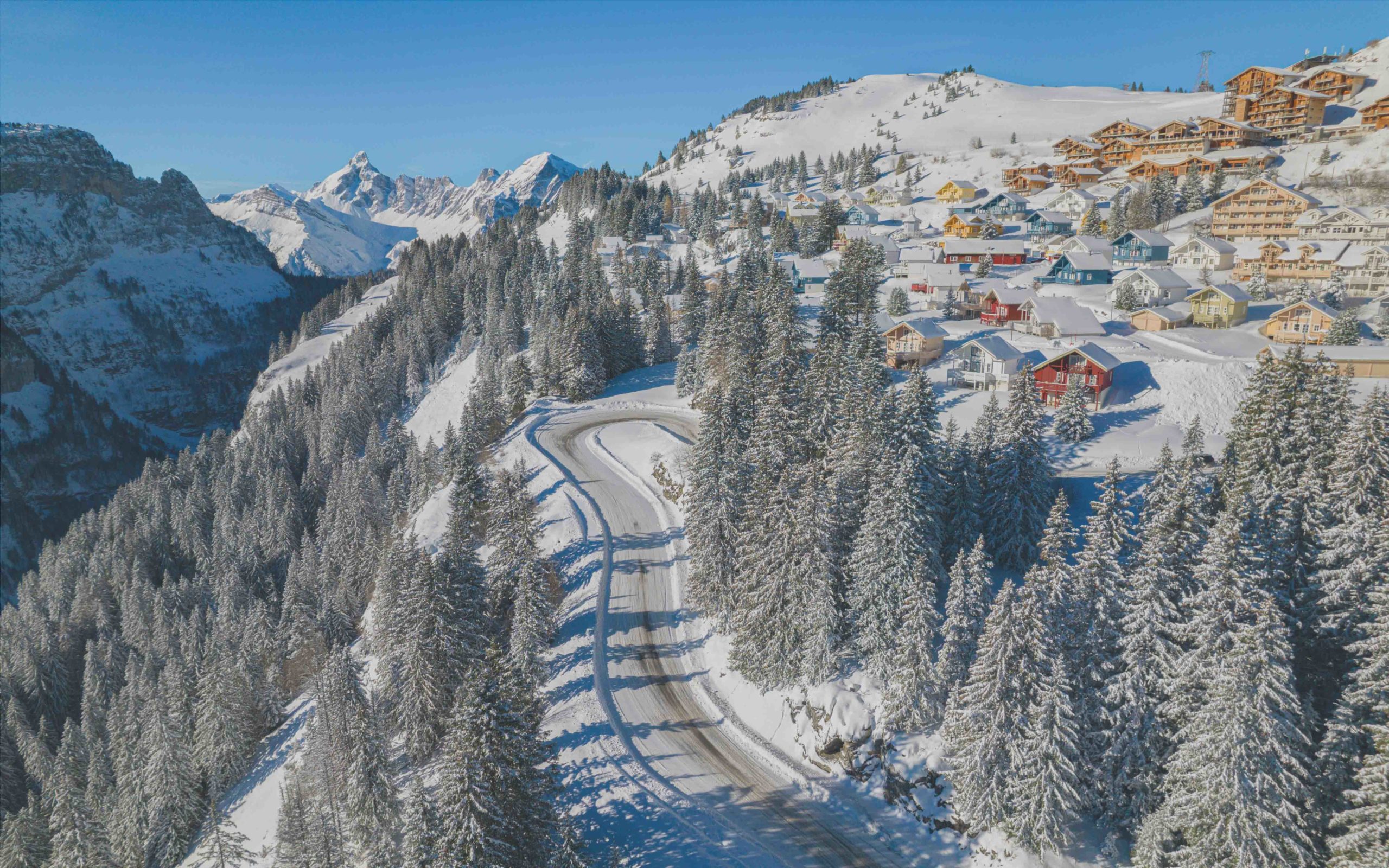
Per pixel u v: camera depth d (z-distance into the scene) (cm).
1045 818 3522
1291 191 12481
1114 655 3819
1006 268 13662
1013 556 5212
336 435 13300
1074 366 7562
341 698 5022
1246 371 7406
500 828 3466
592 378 10969
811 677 4722
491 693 3638
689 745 4838
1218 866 3212
